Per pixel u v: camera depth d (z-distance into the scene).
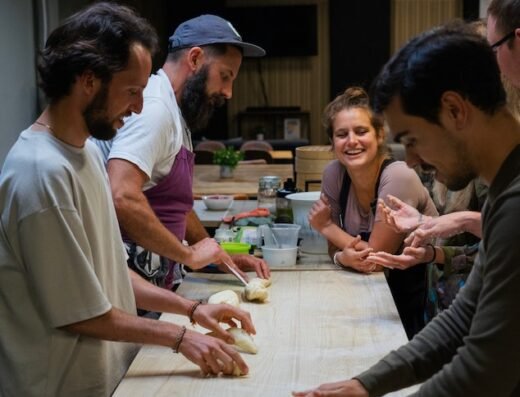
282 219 3.05
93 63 1.56
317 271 2.49
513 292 1.04
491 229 1.08
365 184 2.55
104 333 1.60
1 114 5.96
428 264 2.44
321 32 13.16
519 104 1.54
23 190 1.54
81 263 1.56
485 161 1.13
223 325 1.90
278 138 13.41
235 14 13.01
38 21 6.76
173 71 2.38
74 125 1.62
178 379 1.58
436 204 2.54
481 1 5.88
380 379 1.30
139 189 2.13
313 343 1.78
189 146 2.48
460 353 1.11
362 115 2.49
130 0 10.29
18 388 1.62
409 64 1.11
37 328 1.60
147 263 2.28
